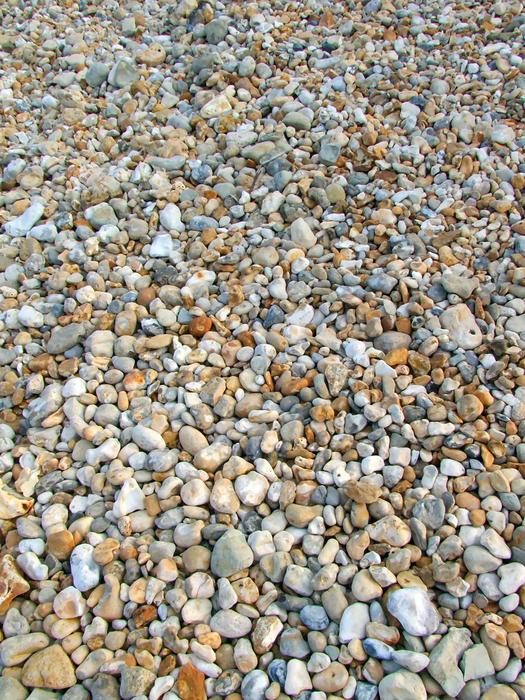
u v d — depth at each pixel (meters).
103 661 0.81
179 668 0.80
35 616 0.85
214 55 1.61
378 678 0.79
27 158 1.45
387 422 0.96
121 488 0.93
